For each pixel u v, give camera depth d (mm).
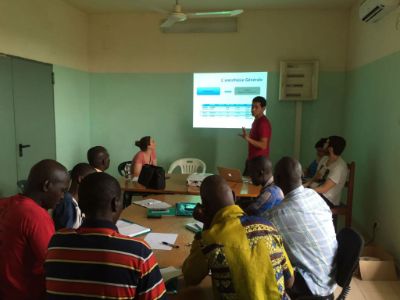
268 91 5031
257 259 1210
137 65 5273
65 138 4789
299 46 4898
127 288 1017
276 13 4883
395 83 3162
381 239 3398
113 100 5402
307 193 1727
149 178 3205
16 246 1371
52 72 4402
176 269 1574
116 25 5234
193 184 3357
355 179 4297
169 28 5109
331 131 4984
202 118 5230
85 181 1112
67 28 4738
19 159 3803
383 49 3484
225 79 5098
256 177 2262
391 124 3227
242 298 1200
